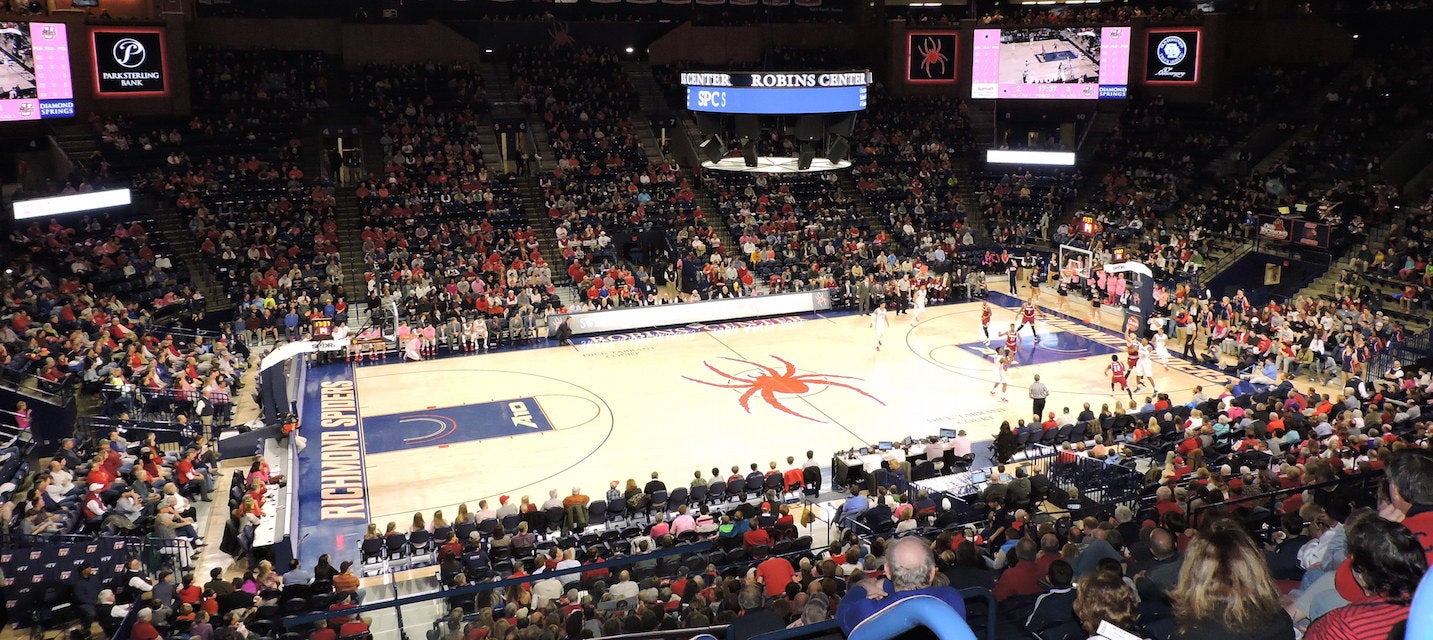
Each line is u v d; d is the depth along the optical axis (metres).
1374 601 4.01
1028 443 27.42
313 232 45.34
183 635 15.67
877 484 25.19
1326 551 6.46
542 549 21.69
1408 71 48.81
